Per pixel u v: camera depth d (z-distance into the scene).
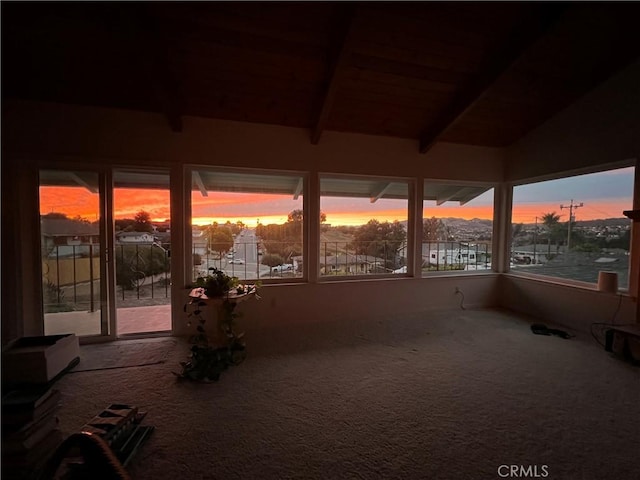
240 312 3.21
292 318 3.66
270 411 1.96
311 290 3.72
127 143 3.11
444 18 2.51
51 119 2.91
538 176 3.96
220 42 2.55
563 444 1.67
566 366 2.59
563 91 3.34
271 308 3.58
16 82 2.68
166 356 2.78
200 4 2.25
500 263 4.52
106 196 3.12
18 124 2.82
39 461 1.44
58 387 2.23
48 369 2.24
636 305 2.90
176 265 3.29
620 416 1.91
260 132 3.49
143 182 3.83
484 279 4.43
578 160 3.47
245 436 1.73
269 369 2.53
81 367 2.55
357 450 1.62
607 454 1.60
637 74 2.95
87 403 2.04
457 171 4.26
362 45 2.71
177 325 3.29
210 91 3.02
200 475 1.46
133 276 4.18
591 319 3.33
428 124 3.80
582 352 2.87
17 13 2.18
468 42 2.76
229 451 1.61
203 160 3.32
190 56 2.65
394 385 2.28
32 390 1.54
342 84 3.10
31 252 2.96
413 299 4.14
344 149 3.79
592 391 2.20
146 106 3.08
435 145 4.14
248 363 2.64
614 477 1.46
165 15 2.30
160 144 3.20
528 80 3.17
